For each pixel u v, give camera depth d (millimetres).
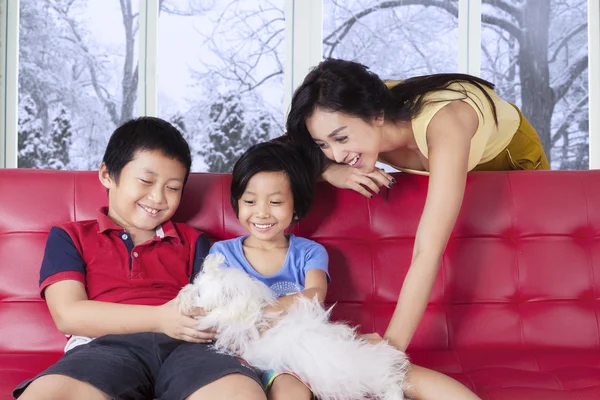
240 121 4031
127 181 1500
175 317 1283
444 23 3943
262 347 1239
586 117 3945
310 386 1198
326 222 1672
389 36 3969
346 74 1479
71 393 1115
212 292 1246
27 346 1554
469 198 1662
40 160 4020
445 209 1407
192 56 4016
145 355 1291
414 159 1675
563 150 3967
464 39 3934
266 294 1308
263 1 3992
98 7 3996
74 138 4023
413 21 3955
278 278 1534
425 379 1255
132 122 1572
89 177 1666
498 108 1737
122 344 1298
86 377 1147
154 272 1503
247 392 1111
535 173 1700
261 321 1277
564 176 1694
